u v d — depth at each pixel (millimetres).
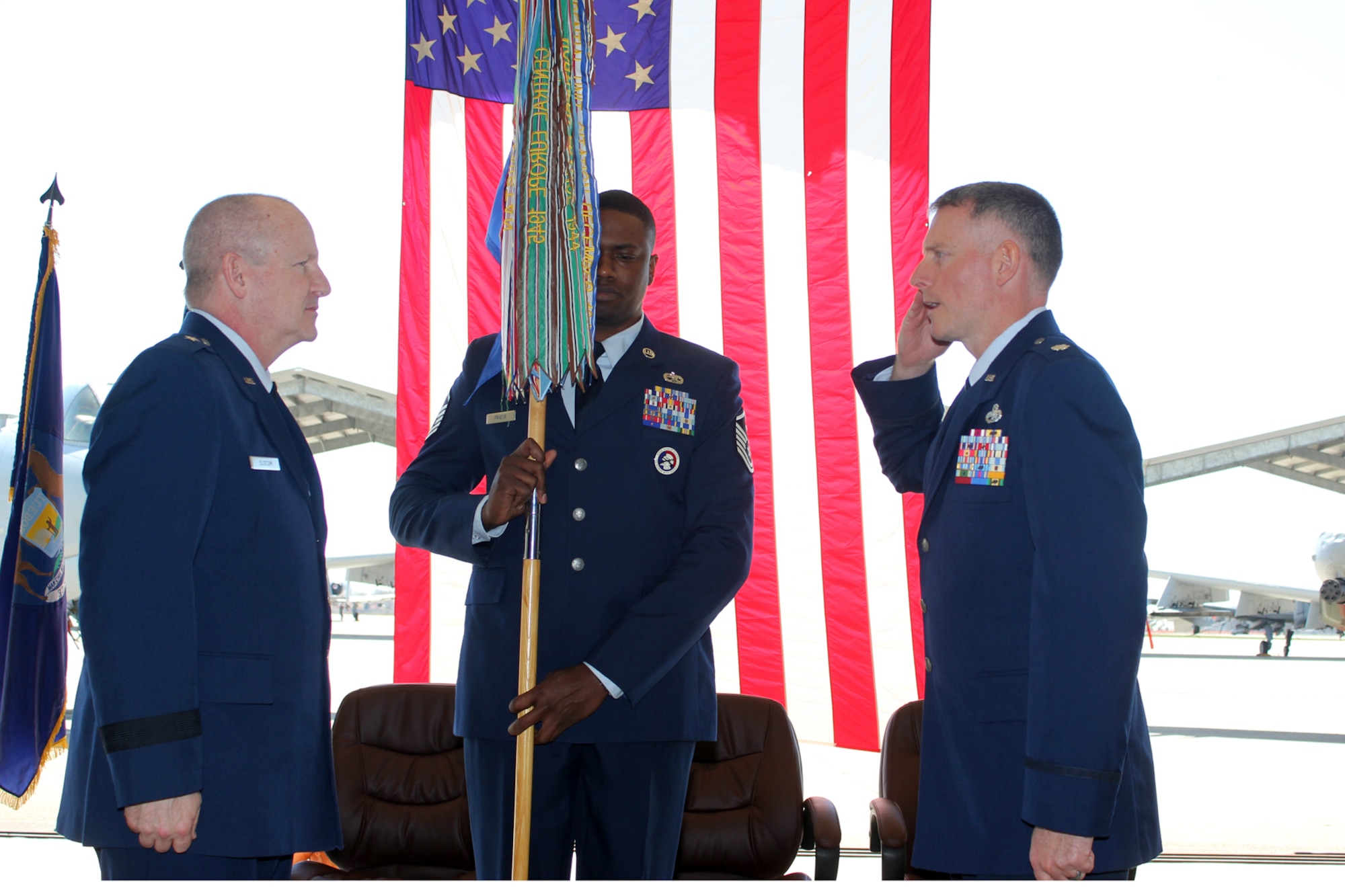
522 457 1843
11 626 3689
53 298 3873
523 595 1854
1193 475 19703
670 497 2037
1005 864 1661
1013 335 1830
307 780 1738
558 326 1872
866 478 3980
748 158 4051
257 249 1825
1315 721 11961
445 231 3877
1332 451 20672
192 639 1570
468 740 2002
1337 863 4875
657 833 1931
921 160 3984
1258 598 39062
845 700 3930
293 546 1772
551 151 1922
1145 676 19734
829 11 4055
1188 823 6230
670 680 1971
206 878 1632
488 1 3900
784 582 4000
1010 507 1729
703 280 4047
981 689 1726
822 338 4008
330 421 12836
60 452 3852
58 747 3742
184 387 1646
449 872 2994
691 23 4082
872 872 4477
